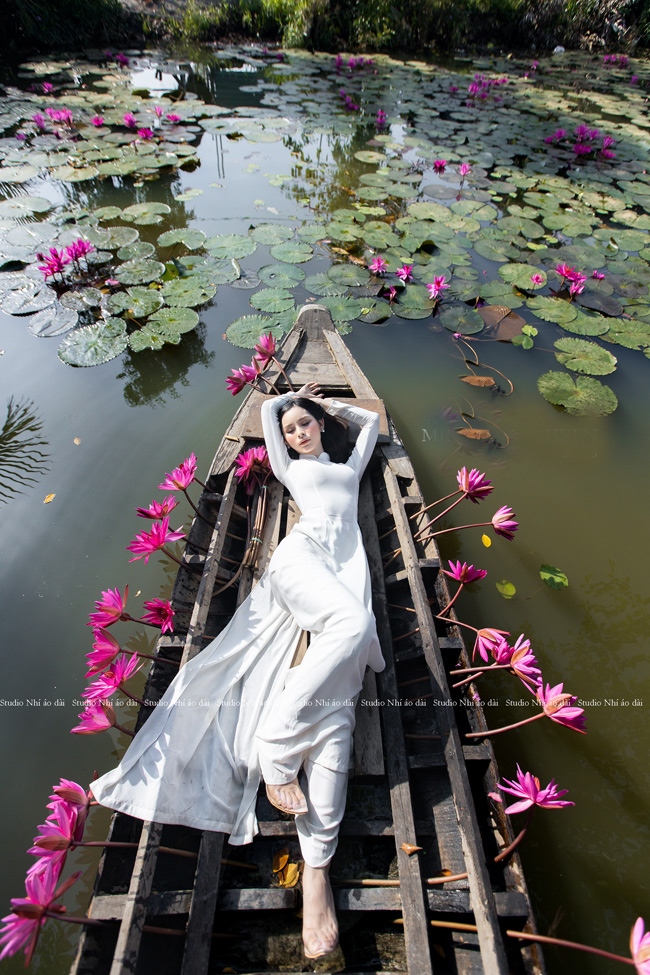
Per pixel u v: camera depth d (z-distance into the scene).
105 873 1.50
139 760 1.59
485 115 7.62
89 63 8.58
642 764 1.97
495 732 1.72
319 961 1.45
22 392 3.16
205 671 1.79
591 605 2.40
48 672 2.10
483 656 1.77
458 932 1.47
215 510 2.44
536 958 1.38
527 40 11.79
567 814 1.85
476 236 4.71
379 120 6.93
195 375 3.34
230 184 5.44
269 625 1.92
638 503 2.80
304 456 2.27
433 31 10.52
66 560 2.44
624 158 6.62
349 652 1.60
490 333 3.77
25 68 8.10
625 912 1.66
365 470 2.62
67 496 2.67
